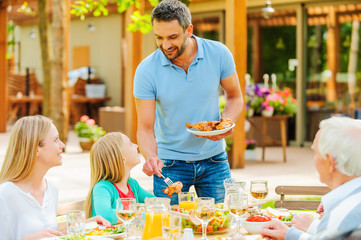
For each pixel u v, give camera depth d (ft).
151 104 10.48
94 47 49.78
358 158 6.53
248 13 37.58
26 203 8.39
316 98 35.70
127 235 7.95
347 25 34.27
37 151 8.45
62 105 31.91
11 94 51.34
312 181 21.91
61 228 9.12
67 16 33.22
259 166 26.68
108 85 48.73
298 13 35.63
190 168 10.57
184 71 10.27
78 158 29.55
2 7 42.06
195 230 8.23
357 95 34.37
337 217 6.38
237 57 25.03
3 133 43.16
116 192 10.04
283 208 10.63
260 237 7.44
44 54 31.55
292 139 36.52
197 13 39.58
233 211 7.98
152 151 10.28
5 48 43.16
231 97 11.11
